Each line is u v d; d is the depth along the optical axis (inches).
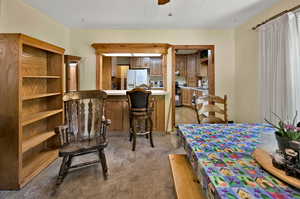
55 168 91.0
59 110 107.3
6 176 72.7
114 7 113.3
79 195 69.0
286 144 33.0
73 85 146.2
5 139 72.8
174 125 163.0
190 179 52.3
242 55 148.6
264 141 42.4
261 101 117.2
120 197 67.9
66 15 125.8
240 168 35.0
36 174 83.0
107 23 143.7
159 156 105.8
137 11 119.8
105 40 158.7
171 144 127.8
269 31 108.0
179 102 323.0
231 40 160.6
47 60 109.4
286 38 93.2
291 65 90.9
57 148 109.0
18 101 73.2
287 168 31.0
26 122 78.2
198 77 296.7
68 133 82.7
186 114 239.9
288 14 91.4
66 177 81.4
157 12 121.7
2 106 72.8
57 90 109.8
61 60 108.6
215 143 49.4
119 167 91.5
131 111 118.0
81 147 75.4
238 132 60.2
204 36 159.9
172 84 161.9
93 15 126.2
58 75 109.1
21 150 74.5
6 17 90.4
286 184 29.3
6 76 72.8
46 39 124.9
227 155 41.3
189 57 307.3
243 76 147.7
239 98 155.3
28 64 94.6
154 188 73.5
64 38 150.2
